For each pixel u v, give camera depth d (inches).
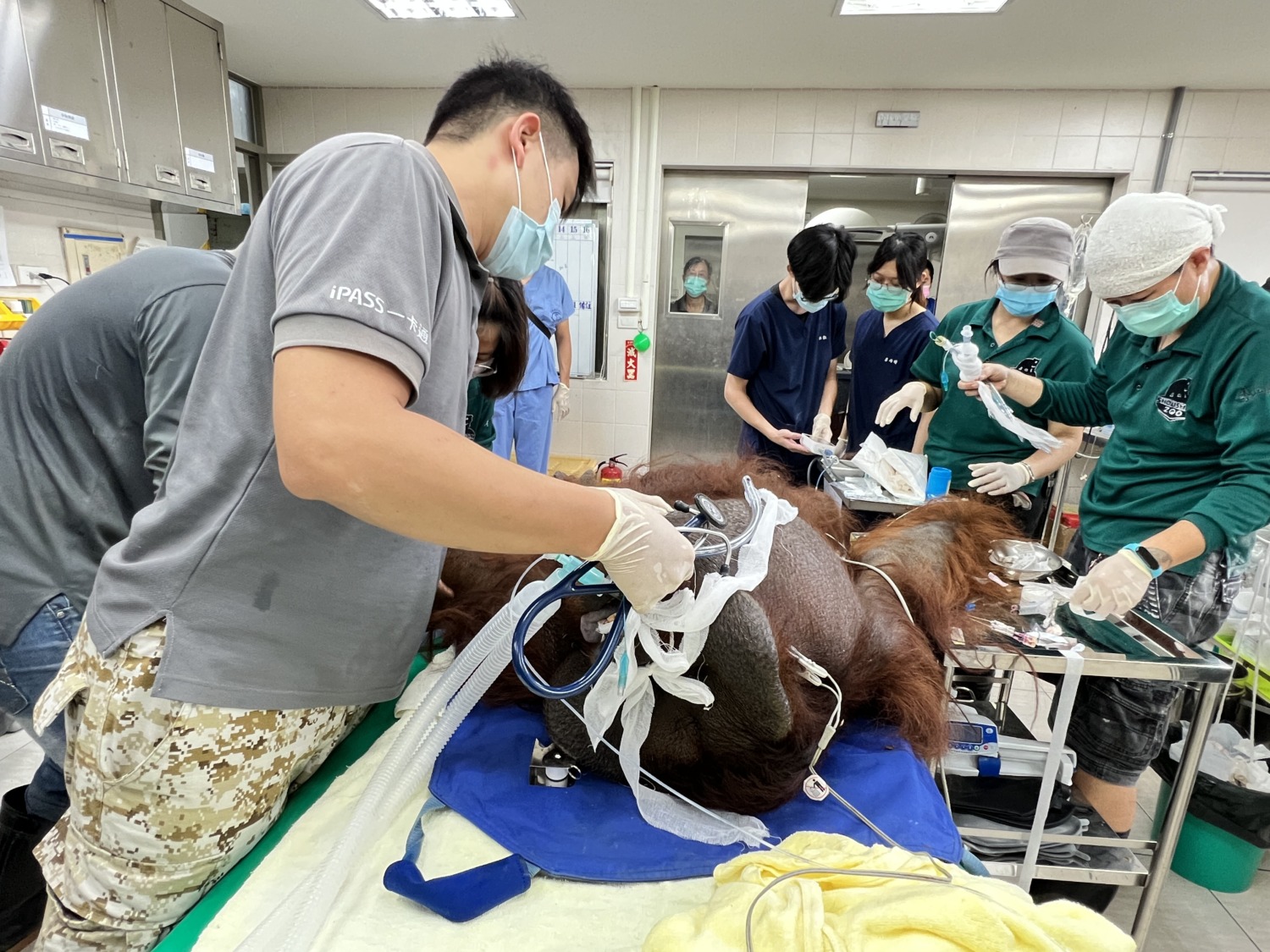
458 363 30.5
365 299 22.3
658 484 45.8
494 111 31.8
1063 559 69.3
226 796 30.8
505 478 23.3
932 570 50.3
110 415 40.3
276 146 153.9
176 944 29.0
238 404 28.1
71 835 32.0
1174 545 48.8
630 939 28.8
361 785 36.1
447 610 43.7
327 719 35.4
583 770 37.7
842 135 140.6
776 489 49.2
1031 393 74.8
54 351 38.9
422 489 21.9
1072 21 104.2
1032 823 50.4
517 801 35.5
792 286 95.1
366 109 150.2
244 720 30.5
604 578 32.2
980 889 26.9
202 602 29.1
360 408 21.5
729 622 30.1
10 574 40.5
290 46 124.4
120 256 114.0
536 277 115.8
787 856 29.8
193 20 110.8
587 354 157.4
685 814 34.8
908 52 118.0
